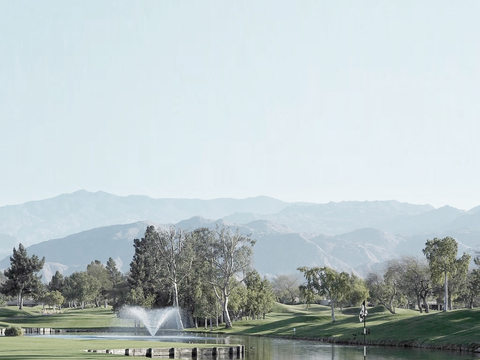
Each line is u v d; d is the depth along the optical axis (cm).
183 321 17438
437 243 14325
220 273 16288
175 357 7519
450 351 8806
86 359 5591
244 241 16512
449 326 10350
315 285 14662
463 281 19138
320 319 15362
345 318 15050
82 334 13238
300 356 8256
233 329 15400
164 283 17788
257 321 17162
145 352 7206
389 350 9094
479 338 9044
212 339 11562
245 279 18312
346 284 14362
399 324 11356
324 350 9200
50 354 5984
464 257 14362
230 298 16950
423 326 10712
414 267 19038
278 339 11906
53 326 16812
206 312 15725
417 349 9275
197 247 16900
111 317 19238
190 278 17200
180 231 17788
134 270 18962
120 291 19275
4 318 18700
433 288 19150
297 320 15350
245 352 8769
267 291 18300
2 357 5550
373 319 13738
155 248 17938
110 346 7369
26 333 13662
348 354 8525
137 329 16088
